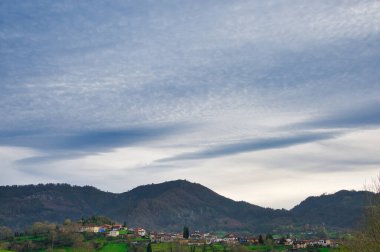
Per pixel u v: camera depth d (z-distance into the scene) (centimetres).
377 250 7512
